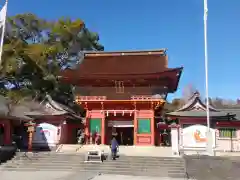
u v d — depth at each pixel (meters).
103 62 56.12
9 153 35.84
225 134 42.06
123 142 55.94
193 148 39.31
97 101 48.94
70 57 76.12
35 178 25.58
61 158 34.25
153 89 50.38
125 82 50.88
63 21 73.38
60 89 68.12
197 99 43.22
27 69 61.12
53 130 45.97
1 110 41.53
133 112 49.06
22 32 72.62
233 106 47.91
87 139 48.56
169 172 29.30
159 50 56.03
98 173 29.06
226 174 28.72
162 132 58.91
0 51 26.88
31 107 49.81
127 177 27.16
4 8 27.28
